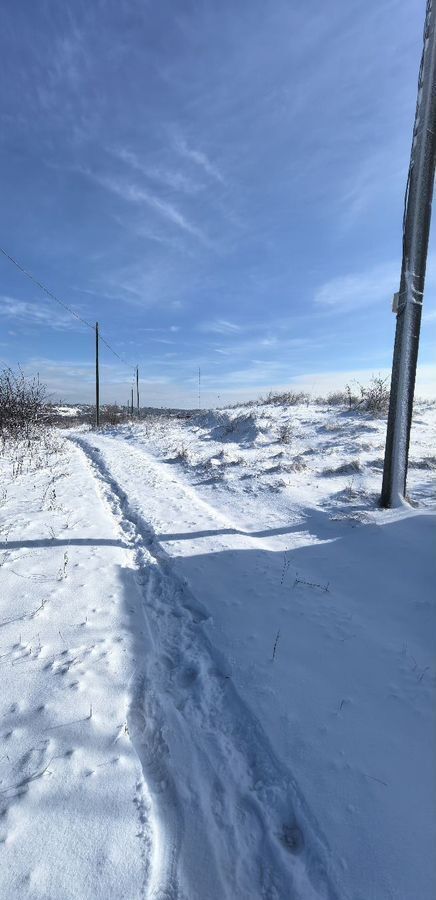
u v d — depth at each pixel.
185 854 1.79
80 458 13.07
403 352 5.53
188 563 4.62
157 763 2.24
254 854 1.81
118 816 1.90
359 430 11.98
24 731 2.33
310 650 3.07
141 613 3.65
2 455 12.05
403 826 1.85
